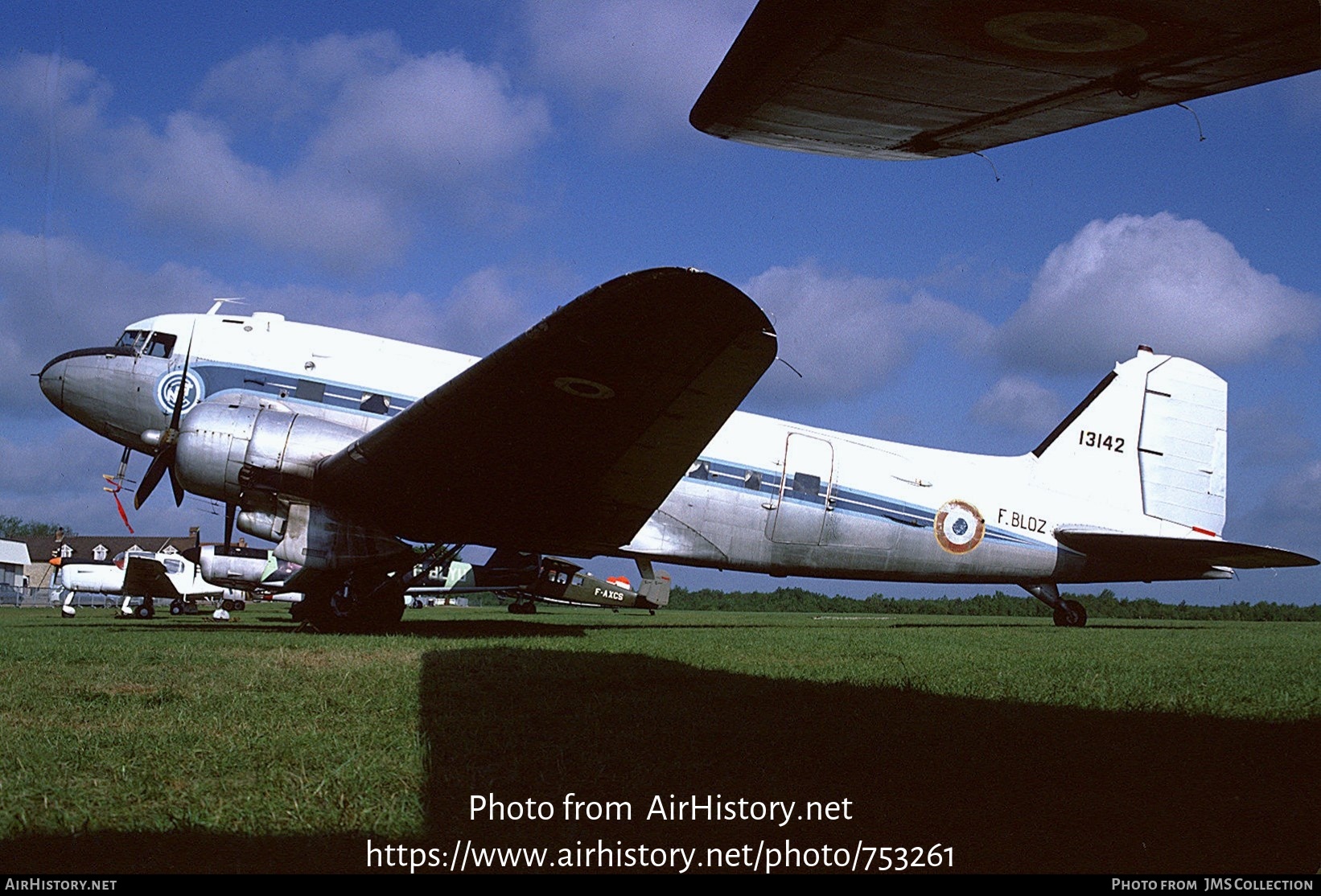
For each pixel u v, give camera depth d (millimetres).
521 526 11180
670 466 9688
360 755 3613
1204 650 9703
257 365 12672
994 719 4523
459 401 8734
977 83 2443
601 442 9312
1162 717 4660
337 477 10477
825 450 14656
